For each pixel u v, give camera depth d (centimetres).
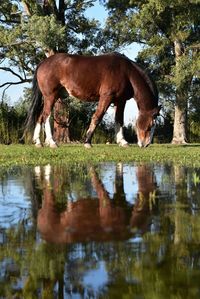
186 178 564
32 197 409
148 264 190
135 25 2358
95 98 1398
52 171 677
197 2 2230
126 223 282
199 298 154
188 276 174
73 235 249
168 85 2438
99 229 264
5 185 503
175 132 2512
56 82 1389
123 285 167
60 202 377
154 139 2862
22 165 790
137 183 516
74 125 2616
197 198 396
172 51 2653
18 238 245
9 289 168
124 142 1433
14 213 327
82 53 2498
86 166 771
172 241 231
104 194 424
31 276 180
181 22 2364
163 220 292
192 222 284
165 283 167
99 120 1380
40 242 234
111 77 1348
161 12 2342
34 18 2092
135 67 1359
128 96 1374
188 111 2756
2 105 2484
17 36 2231
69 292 163
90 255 207
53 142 1426
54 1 2502
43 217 309
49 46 2131
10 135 2439
